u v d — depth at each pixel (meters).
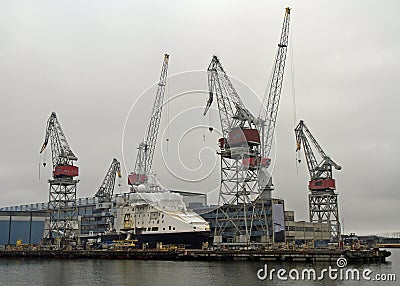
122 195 158.25
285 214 152.75
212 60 131.75
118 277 89.56
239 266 102.56
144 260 126.44
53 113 169.62
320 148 181.25
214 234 133.50
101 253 138.25
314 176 181.25
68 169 165.62
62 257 146.50
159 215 135.12
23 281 87.94
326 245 144.12
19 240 170.12
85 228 178.25
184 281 81.75
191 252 121.88
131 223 141.50
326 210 178.75
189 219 131.12
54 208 168.25
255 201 136.62
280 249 115.81
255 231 143.38
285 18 145.12
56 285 82.00
